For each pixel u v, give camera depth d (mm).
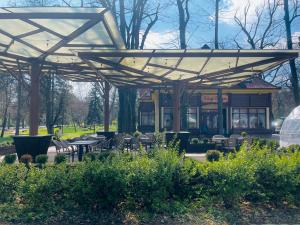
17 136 11977
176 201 6047
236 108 33812
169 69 13953
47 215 5590
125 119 25500
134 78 16969
